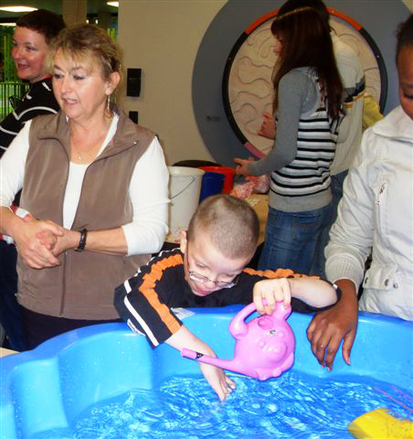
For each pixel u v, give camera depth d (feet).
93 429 3.17
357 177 4.13
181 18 10.96
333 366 3.98
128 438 3.15
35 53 5.77
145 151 4.26
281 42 6.45
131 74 11.50
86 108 4.08
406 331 3.84
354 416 3.56
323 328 3.64
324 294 3.74
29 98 5.57
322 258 7.57
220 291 3.96
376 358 3.95
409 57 3.17
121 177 4.24
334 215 7.57
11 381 2.88
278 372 3.25
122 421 3.28
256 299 3.29
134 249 4.16
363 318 3.90
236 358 3.24
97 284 4.33
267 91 10.66
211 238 3.26
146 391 3.57
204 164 10.16
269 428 3.39
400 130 3.84
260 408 3.58
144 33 11.28
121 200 4.29
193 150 11.48
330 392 3.80
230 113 10.95
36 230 3.95
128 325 3.49
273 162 6.46
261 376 3.23
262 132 8.68
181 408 3.49
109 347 3.43
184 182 6.85
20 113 5.52
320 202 6.73
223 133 11.18
